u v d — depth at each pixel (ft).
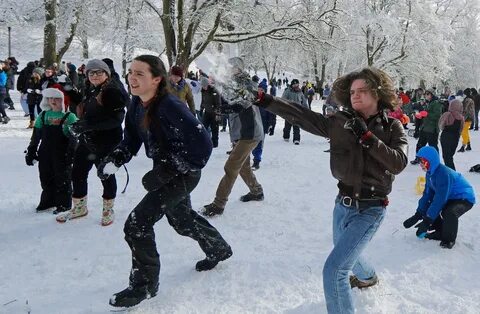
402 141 9.04
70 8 62.95
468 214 19.13
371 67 9.20
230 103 9.22
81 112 15.60
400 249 14.79
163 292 11.36
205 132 10.23
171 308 10.68
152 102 10.14
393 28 81.51
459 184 14.98
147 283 10.59
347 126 8.52
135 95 10.24
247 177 19.72
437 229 15.85
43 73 41.32
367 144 8.41
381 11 82.79
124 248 14.15
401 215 18.76
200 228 12.14
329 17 61.41
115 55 78.84
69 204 17.43
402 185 25.03
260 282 12.14
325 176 26.27
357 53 102.12
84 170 16.10
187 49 54.03
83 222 16.22
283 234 16.06
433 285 12.36
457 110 28.14
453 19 121.90
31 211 17.38
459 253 14.52
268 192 21.85
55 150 16.83
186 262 13.26
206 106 33.86
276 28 58.75
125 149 11.80
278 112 9.19
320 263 13.51
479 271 13.42
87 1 62.08
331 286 9.05
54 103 16.79
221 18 55.88
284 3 60.39
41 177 17.17
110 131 15.15
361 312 10.75
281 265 13.25
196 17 52.49
